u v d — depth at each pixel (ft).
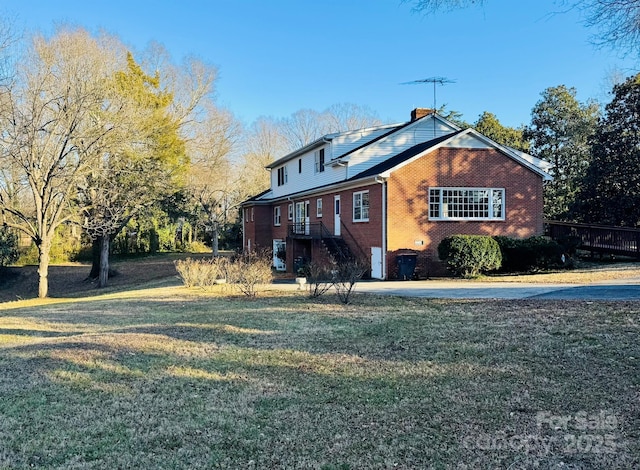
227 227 141.59
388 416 16.34
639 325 26.50
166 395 18.92
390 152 75.92
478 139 65.36
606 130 84.58
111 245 138.10
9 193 74.02
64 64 71.31
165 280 84.53
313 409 17.17
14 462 13.58
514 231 66.39
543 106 120.98
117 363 23.44
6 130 67.62
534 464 12.79
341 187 73.61
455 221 64.39
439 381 19.77
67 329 34.78
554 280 51.57
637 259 66.80
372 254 65.67
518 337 26.00
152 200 92.53
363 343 26.61
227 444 14.53
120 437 15.16
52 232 76.18
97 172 79.20
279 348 26.02
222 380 20.71
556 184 117.19
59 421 16.52
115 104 77.56
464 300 39.37
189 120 112.68
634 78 78.33
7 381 20.97
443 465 12.89
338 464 13.14
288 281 68.54
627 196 78.59
